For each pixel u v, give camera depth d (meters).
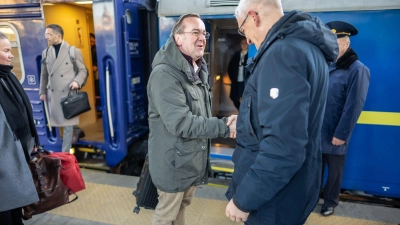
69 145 4.05
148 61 4.60
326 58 1.40
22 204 1.96
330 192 2.84
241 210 1.34
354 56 2.60
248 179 1.31
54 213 2.96
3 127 1.89
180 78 1.83
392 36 2.99
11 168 1.91
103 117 4.11
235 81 5.60
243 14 1.45
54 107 3.91
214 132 1.81
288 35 1.30
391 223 2.76
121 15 3.85
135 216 2.90
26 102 2.27
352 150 3.33
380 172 3.28
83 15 5.01
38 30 4.09
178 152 1.87
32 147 2.28
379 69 3.09
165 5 3.67
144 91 4.66
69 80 3.89
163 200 2.01
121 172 4.60
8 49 2.00
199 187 3.49
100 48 3.90
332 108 2.66
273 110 1.21
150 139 1.99
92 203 3.15
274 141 1.21
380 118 3.18
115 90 3.97
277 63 1.23
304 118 1.19
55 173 2.40
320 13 3.15
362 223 2.76
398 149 3.17
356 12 3.05
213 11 3.47
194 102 1.91
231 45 5.60
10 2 4.10
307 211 1.52
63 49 3.86
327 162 2.84
